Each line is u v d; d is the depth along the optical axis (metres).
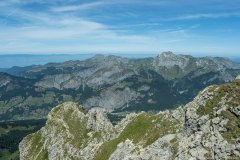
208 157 97.38
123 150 146.88
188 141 109.25
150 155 125.56
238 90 109.62
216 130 102.31
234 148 94.00
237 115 102.19
